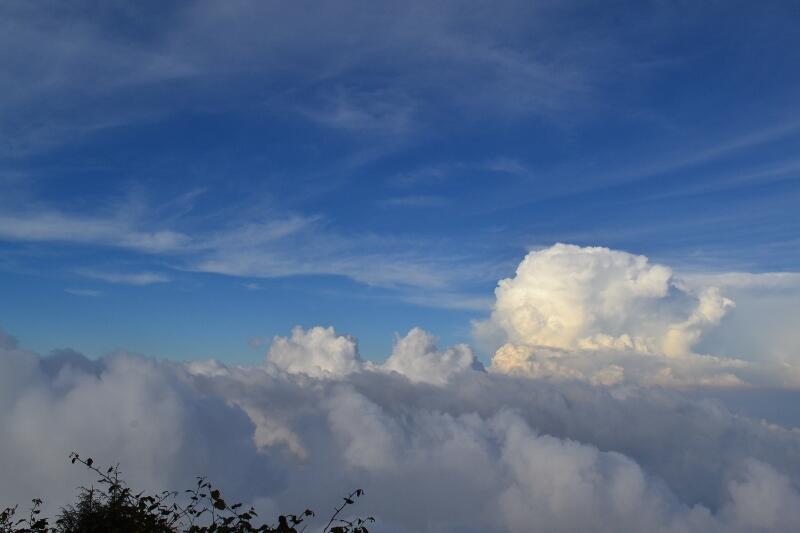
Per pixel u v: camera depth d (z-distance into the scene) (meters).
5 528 12.36
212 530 11.47
